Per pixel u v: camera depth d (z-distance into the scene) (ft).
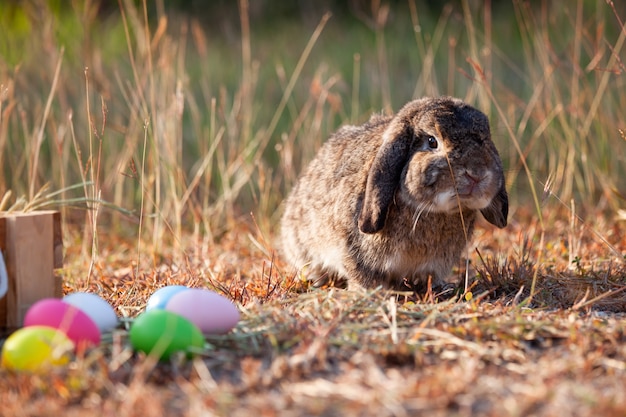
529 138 44.09
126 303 26.53
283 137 40.40
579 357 19.83
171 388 18.40
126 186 41.39
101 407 17.35
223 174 38.81
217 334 21.77
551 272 29.14
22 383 18.21
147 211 36.91
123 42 57.21
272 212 41.75
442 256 28.09
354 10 71.87
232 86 55.16
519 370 19.15
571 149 37.47
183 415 16.88
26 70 44.96
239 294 27.04
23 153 40.32
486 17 40.16
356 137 29.84
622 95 40.06
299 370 19.06
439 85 51.03
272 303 24.66
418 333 21.22
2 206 27.09
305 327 21.90
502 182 26.32
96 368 19.39
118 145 42.86
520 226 36.55
